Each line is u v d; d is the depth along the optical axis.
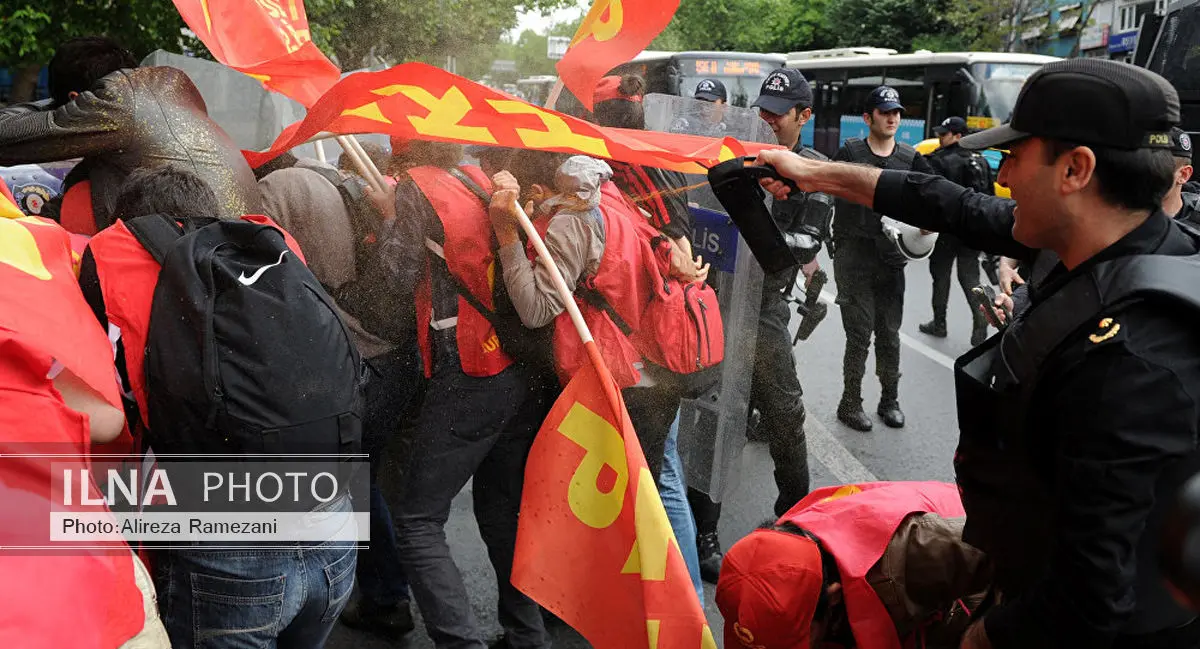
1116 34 22.42
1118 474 1.30
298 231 2.60
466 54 8.14
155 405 1.74
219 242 1.81
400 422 2.74
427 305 2.57
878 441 4.95
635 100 3.00
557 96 2.86
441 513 2.64
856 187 1.93
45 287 1.65
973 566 1.89
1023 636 1.47
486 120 2.29
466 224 2.47
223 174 2.55
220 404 1.72
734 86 13.45
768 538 2.00
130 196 1.90
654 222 2.84
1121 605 1.34
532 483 2.29
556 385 2.66
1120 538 1.31
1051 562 1.42
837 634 2.02
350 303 2.64
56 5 6.45
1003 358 1.46
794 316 7.57
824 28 33.09
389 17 7.73
